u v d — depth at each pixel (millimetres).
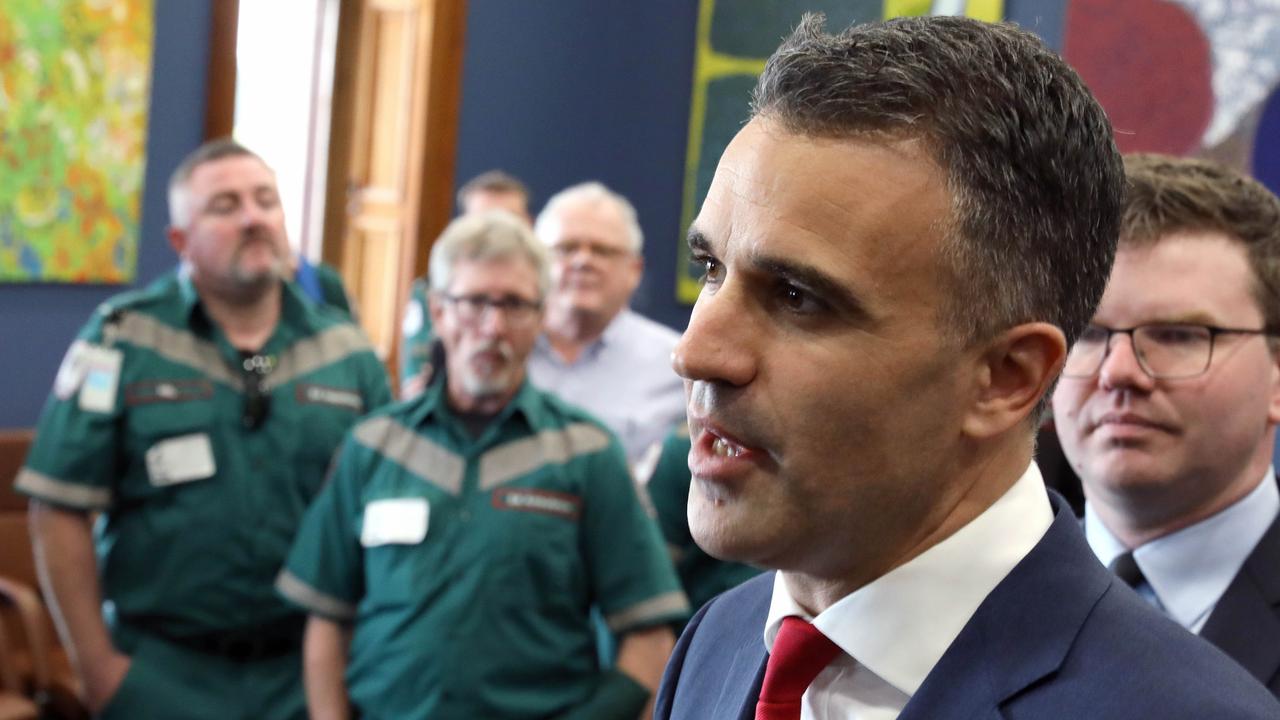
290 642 3305
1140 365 1401
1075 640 866
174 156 5090
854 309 831
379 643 2680
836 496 858
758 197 849
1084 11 5184
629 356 4066
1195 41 5016
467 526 2678
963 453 890
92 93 4754
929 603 896
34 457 3232
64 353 4812
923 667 892
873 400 839
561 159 6328
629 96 6309
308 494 3312
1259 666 1386
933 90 839
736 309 859
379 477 2771
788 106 857
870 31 879
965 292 844
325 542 2826
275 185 3402
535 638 2646
